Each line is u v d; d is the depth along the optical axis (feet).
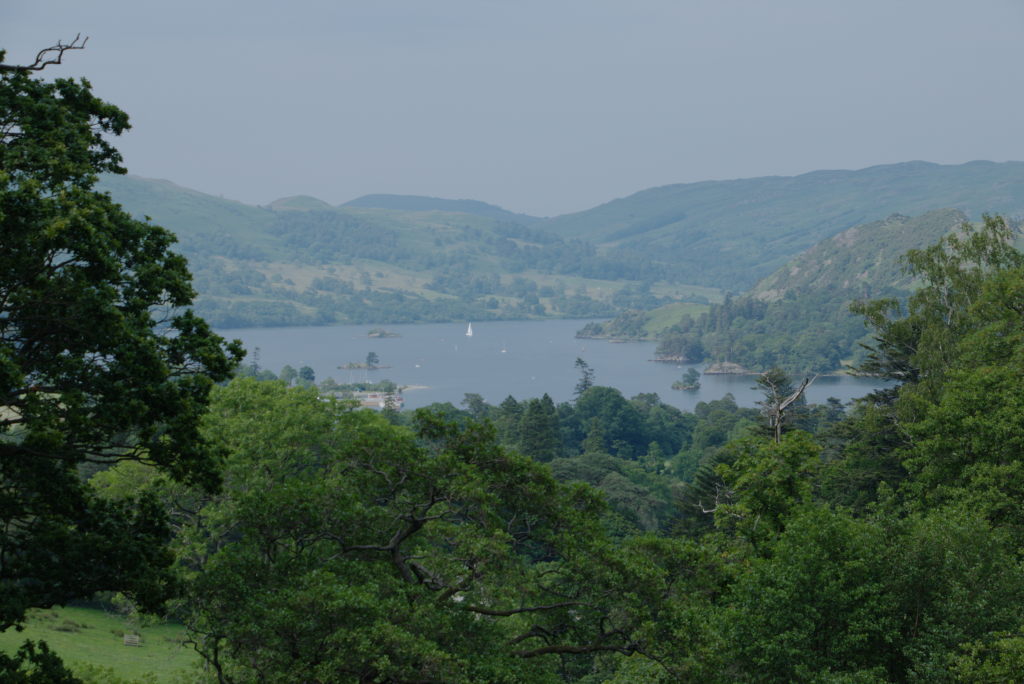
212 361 68.18
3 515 63.16
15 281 59.41
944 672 87.35
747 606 96.58
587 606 77.30
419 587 72.90
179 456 66.54
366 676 64.23
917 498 143.13
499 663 68.49
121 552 64.13
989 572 95.50
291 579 71.26
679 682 74.84
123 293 67.15
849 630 93.61
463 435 82.84
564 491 83.05
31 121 67.00
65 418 60.64
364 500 79.97
